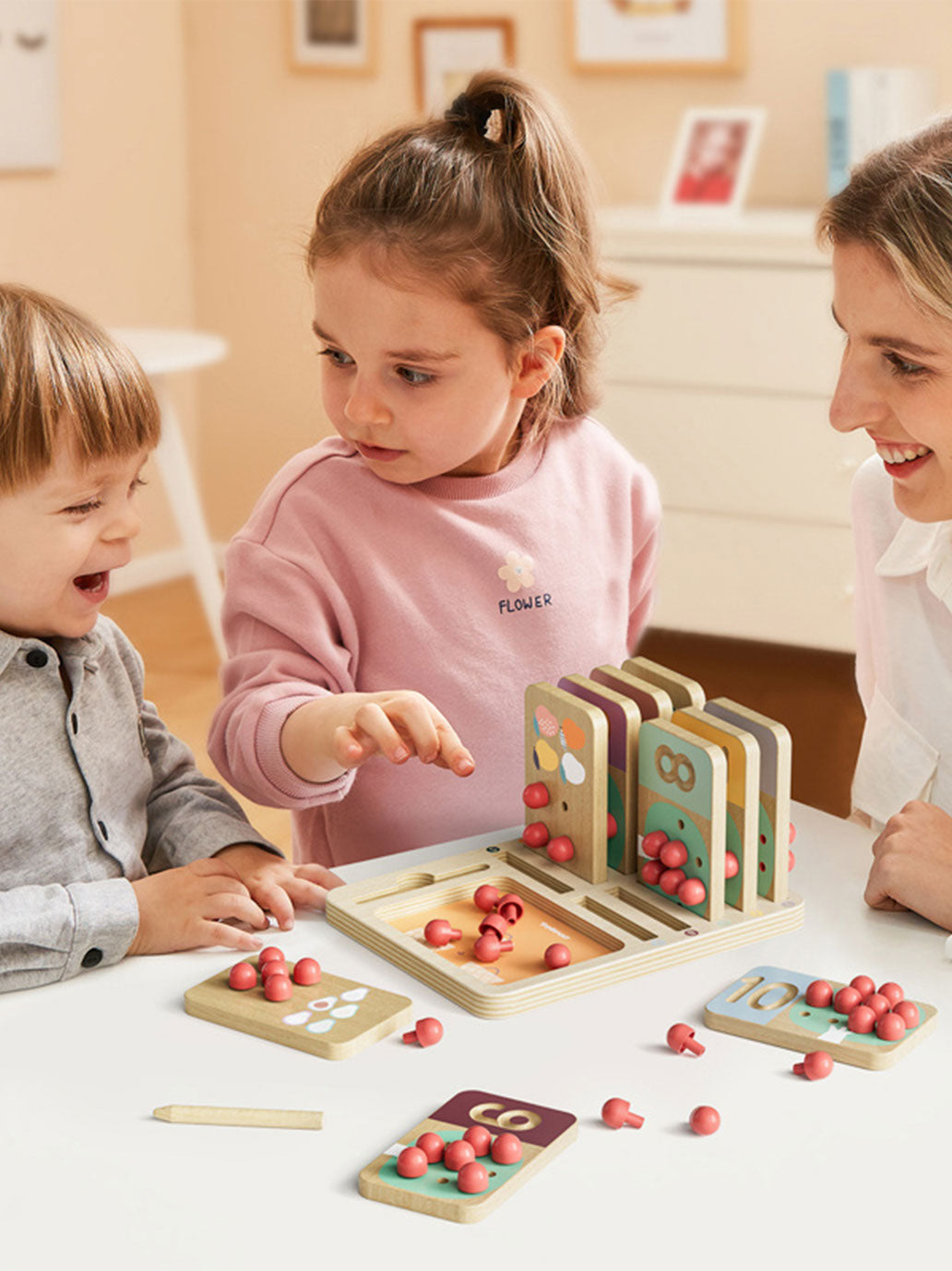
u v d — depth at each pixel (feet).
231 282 13.30
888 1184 2.42
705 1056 2.77
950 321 3.11
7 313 3.11
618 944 3.09
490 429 3.82
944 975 3.07
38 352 3.05
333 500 4.03
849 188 3.32
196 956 3.12
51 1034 2.82
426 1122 2.54
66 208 12.10
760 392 10.14
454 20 12.16
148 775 3.59
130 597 12.73
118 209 12.58
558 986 2.93
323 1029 2.79
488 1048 2.78
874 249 3.17
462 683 4.06
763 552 10.43
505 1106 2.58
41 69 11.57
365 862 3.47
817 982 2.93
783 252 9.82
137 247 12.82
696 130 11.21
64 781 3.30
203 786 3.70
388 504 4.04
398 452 3.79
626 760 3.28
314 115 12.75
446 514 4.07
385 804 4.10
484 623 4.09
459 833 4.12
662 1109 2.61
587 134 11.96
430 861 3.47
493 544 4.11
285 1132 2.53
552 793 3.42
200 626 11.97
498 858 3.46
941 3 10.74
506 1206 2.35
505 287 3.68
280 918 3.22
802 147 11.34
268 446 13.48
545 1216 2.33
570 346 4.17
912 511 3.47
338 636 4.00
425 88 12.34
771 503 10.31
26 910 3.00
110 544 3.25
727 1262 2.24
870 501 4.14
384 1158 2.44
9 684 3.24
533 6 11.93
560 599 4.20
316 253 3.69
